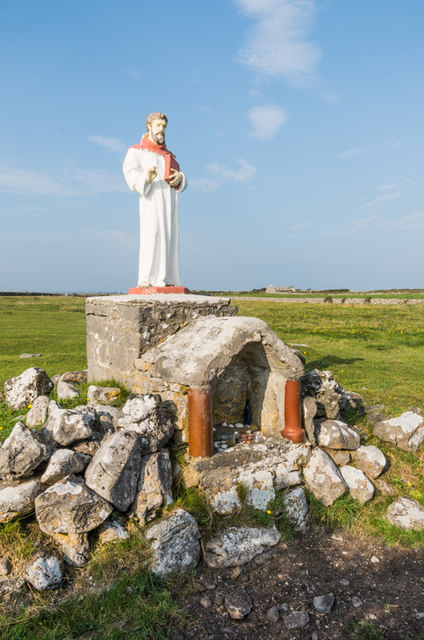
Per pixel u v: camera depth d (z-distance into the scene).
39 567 4.16
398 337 20.14
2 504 4.37
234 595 4.42
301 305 35.41
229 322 5.90
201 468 5.30
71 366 12.75
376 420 7.93
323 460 5.96
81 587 4.26
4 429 6.62
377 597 4.50
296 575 4.79
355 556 5.14
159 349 6.34
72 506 4.37
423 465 6.84
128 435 4.81
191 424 5.40
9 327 23.83
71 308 36.84
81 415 5.15
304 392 7.05
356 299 38.41
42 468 4.89
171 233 7.91
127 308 6.83
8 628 3.83
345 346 18.34
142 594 4.29
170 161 7.64
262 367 6.53
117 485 4.64
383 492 6.19
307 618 4.17
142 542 4.59
